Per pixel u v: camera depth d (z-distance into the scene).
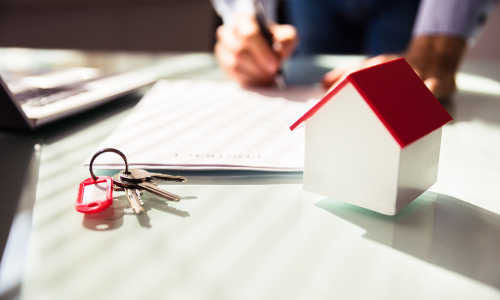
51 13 2.38
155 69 1.01
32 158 0.45
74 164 0.43
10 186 0.37
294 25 1.45
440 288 0.23
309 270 0.25
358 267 0.25
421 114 0.32
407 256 0.27
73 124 0.58
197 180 0.39
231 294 0.23
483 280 0.24
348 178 0.33
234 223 0.31
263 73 0.81
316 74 0.94
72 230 0.30
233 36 0.88
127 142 0.48
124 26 2.40
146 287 0.23
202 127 0.54
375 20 1.25
